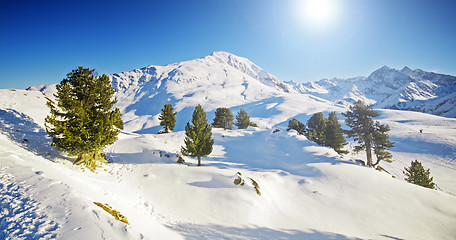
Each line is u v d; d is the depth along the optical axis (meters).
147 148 28.86
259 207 17.41
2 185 10.36
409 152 58.44
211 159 33.47
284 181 23.09
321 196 20.22
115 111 20.17
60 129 16.66
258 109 178.38
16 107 28.48
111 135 19.52
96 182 16.62
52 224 7.80
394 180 23.17
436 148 57.66
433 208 18.55
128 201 15.36
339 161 28.00
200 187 19.56
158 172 22.00
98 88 18.77
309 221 16.62
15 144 18.48
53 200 9.52
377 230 15.88
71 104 17.08
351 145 67.31
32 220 7.90
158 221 13.88
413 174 30.83
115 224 8.55
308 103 190.62
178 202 17.34
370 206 18.75
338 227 15.97
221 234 12.90
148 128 153.00
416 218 17.36
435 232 15.97
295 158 32.09
